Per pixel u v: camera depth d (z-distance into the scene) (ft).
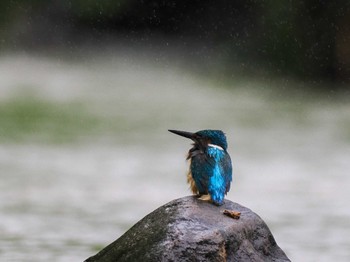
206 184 24.21
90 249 33.78
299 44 104.63
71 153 61.52
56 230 37.32
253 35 111.55
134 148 64.23
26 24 127.03
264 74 108.06
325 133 72.69
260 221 24.61
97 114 83.56
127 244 23.71
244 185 50.85
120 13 126.62
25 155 60.34
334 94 99.35
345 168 56.70
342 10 101.40
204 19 121.29
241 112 86.17
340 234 38.04
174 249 22.85
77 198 45.70
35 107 86.79
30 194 46.34
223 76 112.06
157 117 82.17
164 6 125.29
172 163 57.88
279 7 107.04
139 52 124.26
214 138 24.84
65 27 127.44
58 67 118.42
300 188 49.85
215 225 23.41
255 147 65.21
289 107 90.38
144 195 46.83
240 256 23.35
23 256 32.19
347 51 100.94
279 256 24.41
